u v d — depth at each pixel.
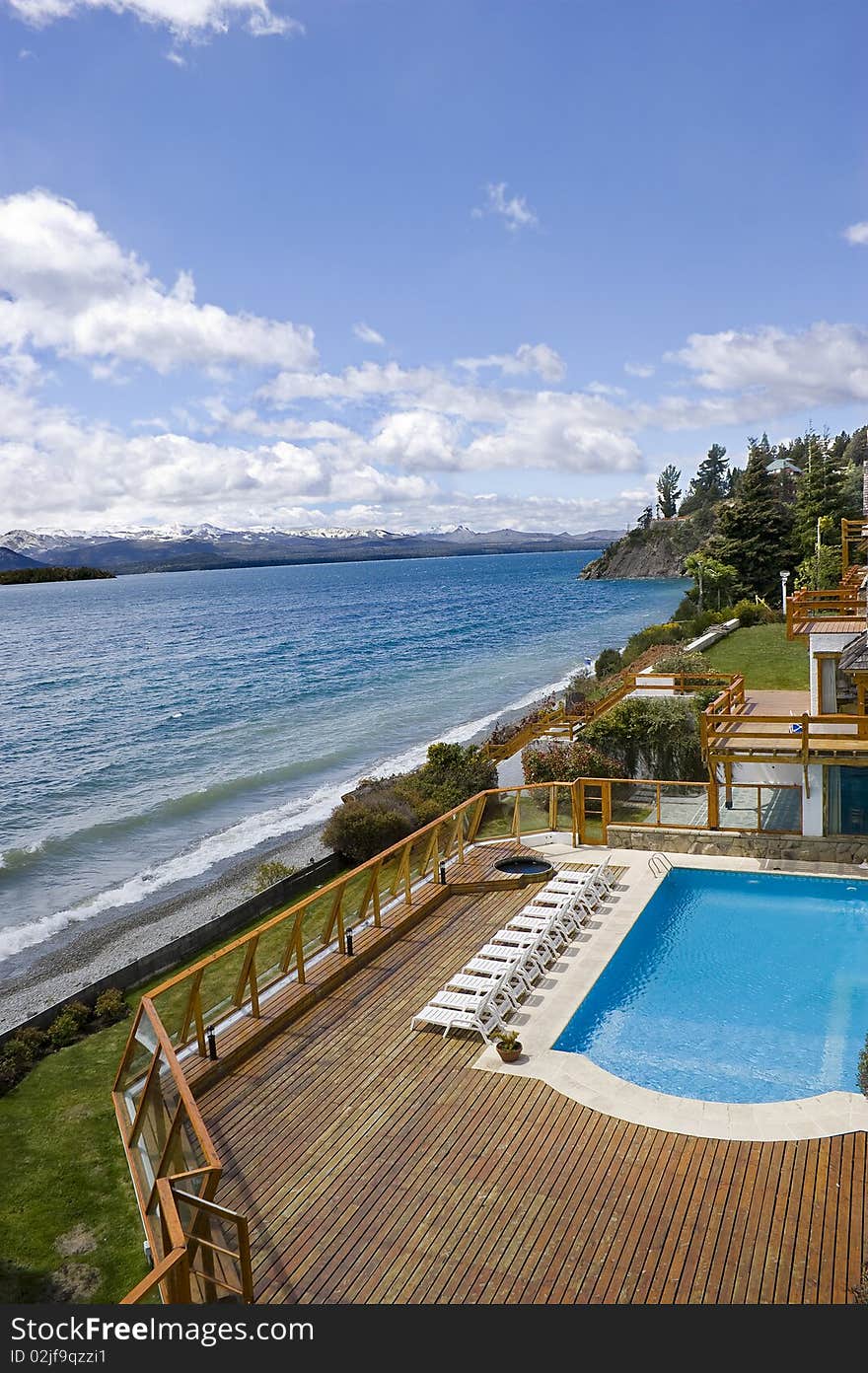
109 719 57.84
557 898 15.59
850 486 82.19
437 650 89.50
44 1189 12.52
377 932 14.93
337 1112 10.16
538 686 63.47
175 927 24.53
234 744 48.88
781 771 18.78
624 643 85.38
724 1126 9.58
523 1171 8.95
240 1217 6.96
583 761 26.36
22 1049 17.00
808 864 17.66
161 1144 9.09
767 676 39.38
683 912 16.25
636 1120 9.78
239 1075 11.01
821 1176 8.65
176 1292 6.53
